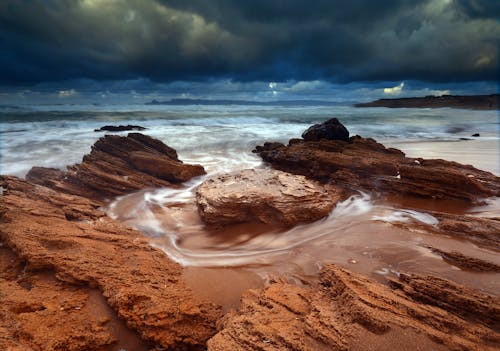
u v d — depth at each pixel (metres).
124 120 43.59
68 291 5.07
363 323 3.85
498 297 4.84
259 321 3.95
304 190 9.22
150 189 12.55
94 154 13.90
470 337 3.74
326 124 19.56
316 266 6.37
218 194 9.16
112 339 4.23
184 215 9.87
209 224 8.66
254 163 17.77
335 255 6.70
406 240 7.08
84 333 4.19
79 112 55.53
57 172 12.44
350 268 6.12
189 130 33.44
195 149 22.31
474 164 15.30
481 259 5.92
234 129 34.94
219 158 19.42
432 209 9.30
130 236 7.74
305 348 3.48
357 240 7.29
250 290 5.09
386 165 11.89
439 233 7.46
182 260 6.89
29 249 5.80
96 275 5.21
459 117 54.16
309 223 8.57
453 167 12.93
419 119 49.38
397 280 5.31
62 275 5.27
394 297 4.49
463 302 4.33
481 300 4.34
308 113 68.81
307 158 14.14
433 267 5.84
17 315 4.29
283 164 15.54
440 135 29.23
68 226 7.46
